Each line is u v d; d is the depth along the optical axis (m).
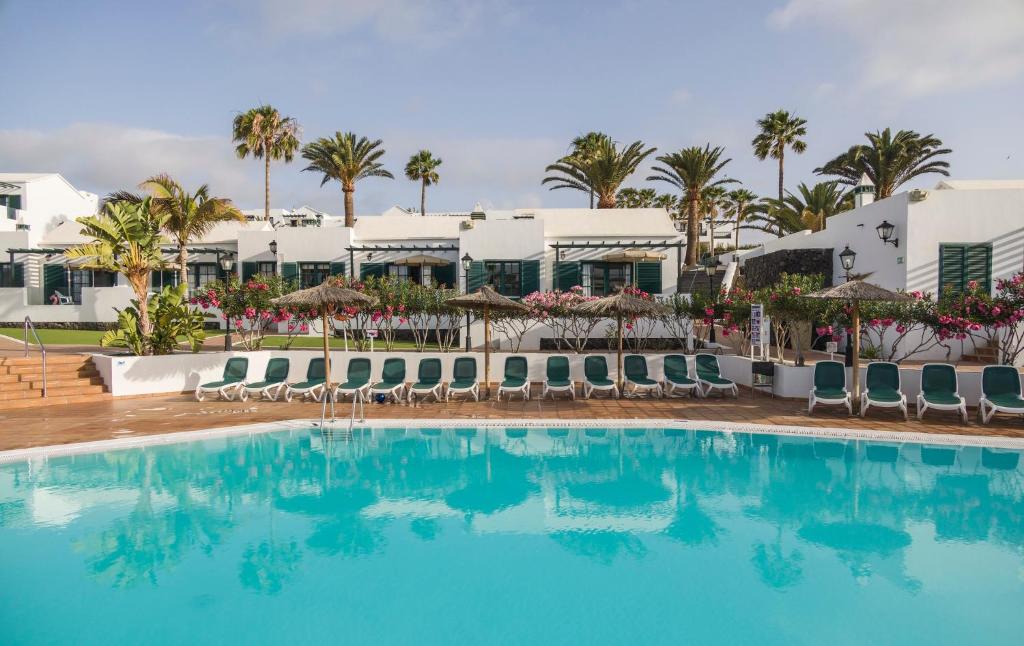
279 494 7.21
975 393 11.19
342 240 25.33
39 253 27.05
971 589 4.89
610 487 7.46
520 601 4.73
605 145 33.31
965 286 15.13
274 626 4.36
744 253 27.77
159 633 4.27
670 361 13.30
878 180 28.17
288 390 12.52
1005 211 15.01
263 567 5.31
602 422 10.38
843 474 7.86
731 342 19.19
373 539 5.93
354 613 4.55
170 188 20.52
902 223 15.38
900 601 4.71
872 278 16.73
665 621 4.43
